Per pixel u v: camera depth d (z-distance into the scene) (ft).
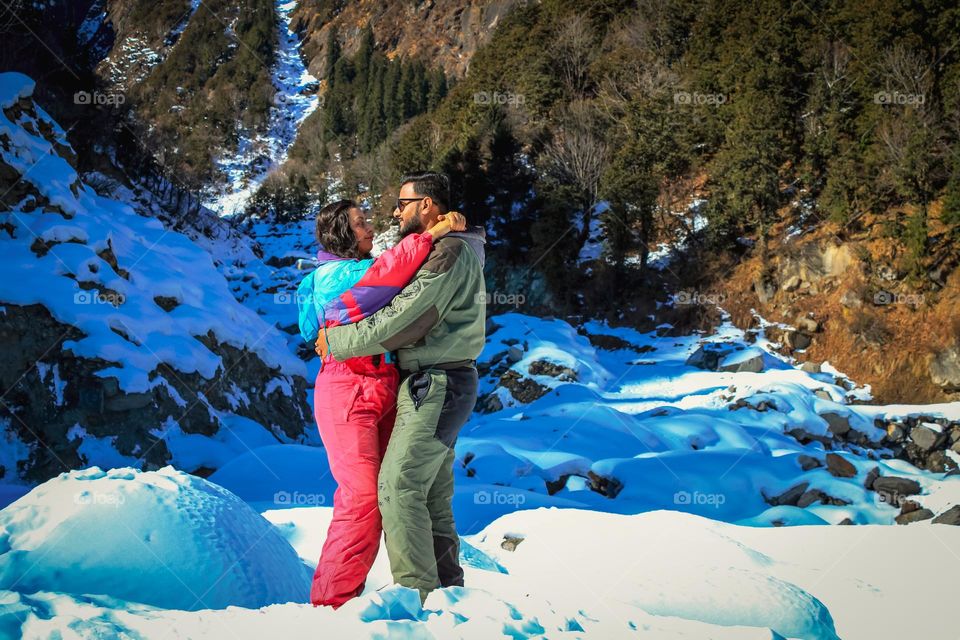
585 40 163.73
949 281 98.89
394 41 422.82
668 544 16.42
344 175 234.99
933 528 20.31
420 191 11.04
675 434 61.05
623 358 105.50
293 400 53.36
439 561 10.67
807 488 49.52
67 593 9.27
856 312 101.65
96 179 99.09
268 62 422.41
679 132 131.03
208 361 43.88
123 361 37.91
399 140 200.13
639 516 18.80
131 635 7.43
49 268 38.52
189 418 41.11
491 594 8.92
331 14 459.73
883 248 103.86
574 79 161.38
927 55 116.06
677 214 125.39
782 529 21.33
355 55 397.80
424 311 9.70
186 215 120.26
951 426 67.77
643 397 80.48
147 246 49.67
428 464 9.91
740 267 113.50
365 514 9.90
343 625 7.55
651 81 141.49
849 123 114.42
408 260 9.91
